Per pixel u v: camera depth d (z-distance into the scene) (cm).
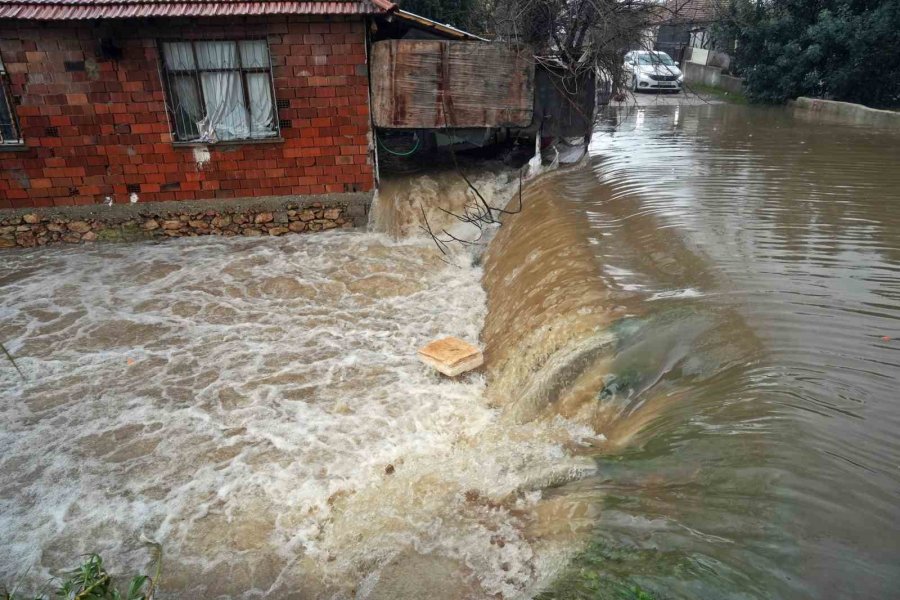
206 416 604
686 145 1283
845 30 1927
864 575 285
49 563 442
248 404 622
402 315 805
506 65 1002
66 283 883
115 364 698
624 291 604
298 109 976
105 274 913
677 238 702
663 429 430
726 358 473
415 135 1214
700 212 786
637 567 336
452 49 978
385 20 946
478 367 667
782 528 320
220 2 897
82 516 484
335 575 420
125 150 970
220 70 948
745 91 2312
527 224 877
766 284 571
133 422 598
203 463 539
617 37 1113
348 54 952
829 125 1566
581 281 634
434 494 473
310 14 904
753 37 2208
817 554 301
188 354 718
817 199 834
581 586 344
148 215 1013
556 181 1025
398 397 623
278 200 1023
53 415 610
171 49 929
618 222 798
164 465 538
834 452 356
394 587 399
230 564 436
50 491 511
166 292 862
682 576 316
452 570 403
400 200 1055
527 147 1251
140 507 491
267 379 666
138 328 773
